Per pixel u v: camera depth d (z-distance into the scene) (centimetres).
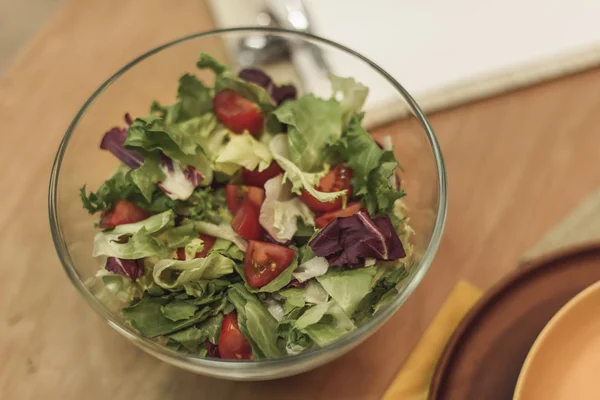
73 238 70
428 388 69
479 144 78
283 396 70
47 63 82
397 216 71
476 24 82
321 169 72
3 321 72
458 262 74
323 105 73
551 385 67
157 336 67
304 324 66
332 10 83
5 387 70
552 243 74
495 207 76
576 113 80
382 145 74
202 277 68
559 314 67
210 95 74
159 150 71
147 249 68
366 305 67
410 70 80
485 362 69
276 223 70
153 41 83
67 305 73
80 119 72
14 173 78
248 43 81
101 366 71
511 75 80
